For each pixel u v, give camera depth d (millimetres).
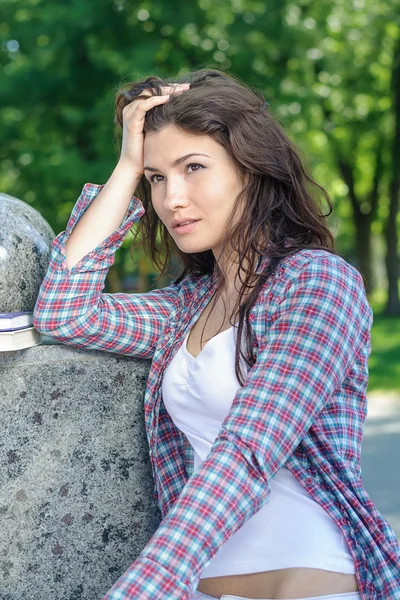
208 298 2229
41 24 13469
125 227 2277
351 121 22734
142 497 2326
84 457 2256
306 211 2174
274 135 2150
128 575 1564
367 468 7320
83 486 2262
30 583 2229
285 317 1864
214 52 13453
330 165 23328
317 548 1869
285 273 1979
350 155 24625
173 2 13406
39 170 13109
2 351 2145
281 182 2162
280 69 14156
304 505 1914
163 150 2107
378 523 1902
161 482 2236
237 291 2143
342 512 1901
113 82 13219
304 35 13859
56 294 2189
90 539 2281
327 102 19828
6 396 2170
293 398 1746
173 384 2139
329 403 1975
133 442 2303
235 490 1650
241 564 1922
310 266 1942
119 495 2301
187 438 2156
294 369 1773
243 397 1751
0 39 13820
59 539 2248
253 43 13656
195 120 2061
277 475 1938
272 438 1701
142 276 15445
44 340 2408
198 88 2115
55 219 13875
